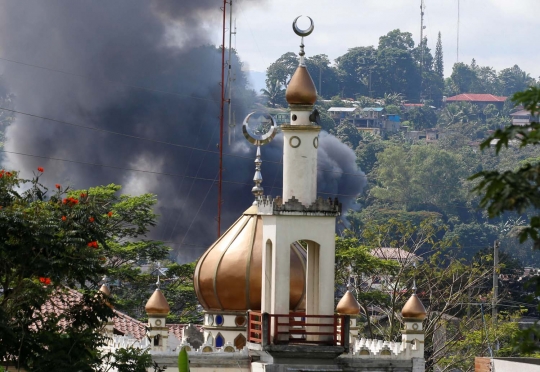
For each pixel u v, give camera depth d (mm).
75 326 57969
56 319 57219
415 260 126312
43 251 55750
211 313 70562
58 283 55469
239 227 71312
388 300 122938
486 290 150000
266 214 64125
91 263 56188
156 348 67562
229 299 69562
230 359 66562
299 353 62906
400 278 124188
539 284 34156
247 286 69188
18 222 54656
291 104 65438
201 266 70750
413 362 69938
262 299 65312
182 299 122812
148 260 129875
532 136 32500
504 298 143875
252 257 69438
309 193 64750
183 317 119812
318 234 64062
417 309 70438
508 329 121125
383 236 134375
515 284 156000
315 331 64375
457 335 125188
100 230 57969
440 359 118500
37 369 54344
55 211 57094
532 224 32906
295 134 64938
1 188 57969
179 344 73812
